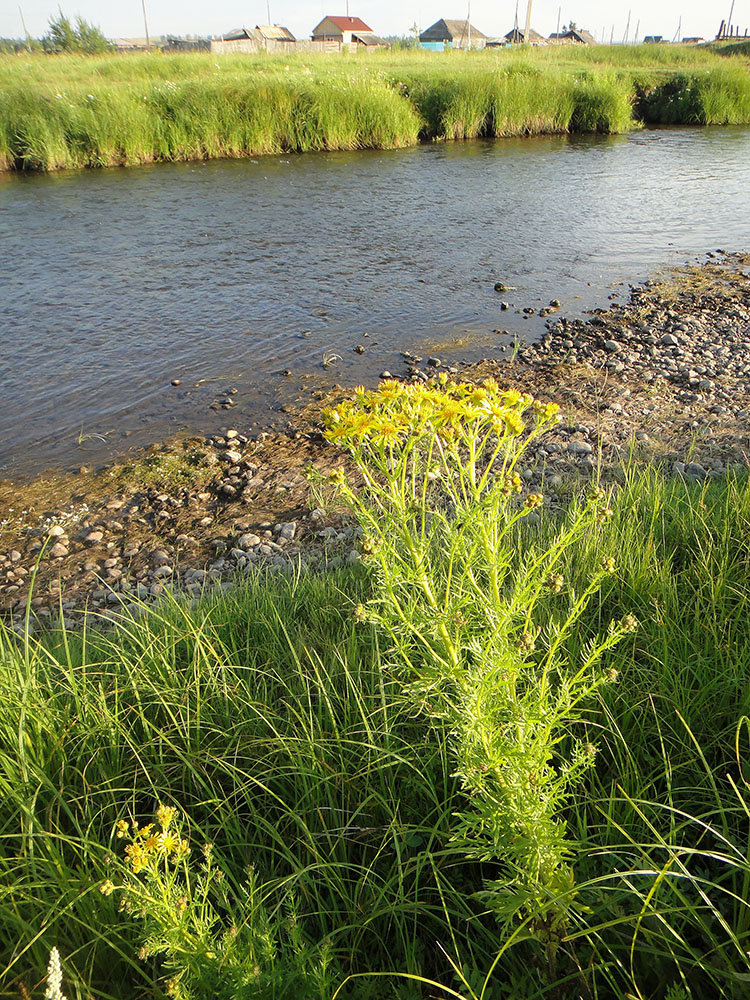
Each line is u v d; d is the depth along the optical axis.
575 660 2.46
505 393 1.87
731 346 7.32
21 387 7.04
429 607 1.83
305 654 2.85
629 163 18.05
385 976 1.73
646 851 1.85
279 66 26.41
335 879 1.94
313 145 19.81
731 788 2.04
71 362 7.57
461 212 13.52
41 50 47.56
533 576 1.92
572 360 7.18
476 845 1.82
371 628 2.82
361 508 1.89
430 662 1.87
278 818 2.14
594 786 2.04
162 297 9.39
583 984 1.66
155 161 18.50
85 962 1.76
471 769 1.71
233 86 19.34
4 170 17.42
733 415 5.61
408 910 1.83
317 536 4.53
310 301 9.27
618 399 6.14
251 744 2.33
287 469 5.49
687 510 3.60
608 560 1.80
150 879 1.60
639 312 8.58
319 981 1.55
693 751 2.12
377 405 1.86
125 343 8.03
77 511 5.10
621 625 1.71
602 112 23.03
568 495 4.40
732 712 2.23
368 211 13.59
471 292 9.55
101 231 12.20
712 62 33.47
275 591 3.47
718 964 1.65
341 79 20.64
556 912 1.64
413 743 2.26
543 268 10.48
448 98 21.55
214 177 16.45
